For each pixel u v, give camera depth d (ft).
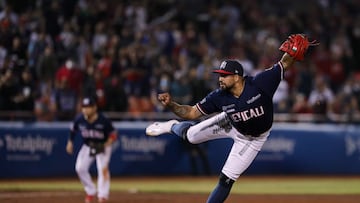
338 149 228.84
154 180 196.44
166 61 221.87
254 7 291.38
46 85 199.62
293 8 313.12
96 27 222.89
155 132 108.78
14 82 192.03
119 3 246.88
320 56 264.52
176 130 106.73
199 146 209.87
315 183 195.93
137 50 215.92
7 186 171.32
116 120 204.44
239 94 99.35
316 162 225.97
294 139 223.51
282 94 225.56
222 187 104.27
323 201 145.18
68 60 200.23
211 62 226.99
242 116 99.81
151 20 255.50
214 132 104.17
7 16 206.59
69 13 229.86
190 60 231.30
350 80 243.81
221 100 100.48
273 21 274.77
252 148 103.40
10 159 190.19
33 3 225.76
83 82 202.90
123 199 146.00
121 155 204.23
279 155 221.46
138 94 213.25
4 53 196.95
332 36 286.46
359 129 234.38
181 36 245.45
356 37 284.00
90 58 213.05
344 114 234.58
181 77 209.67
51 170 195.21
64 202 139.64
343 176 222.48
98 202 140.87
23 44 201.77
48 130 195.21
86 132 138.31
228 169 103.76
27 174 192.24
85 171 139.03
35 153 193.47
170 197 150.20
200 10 286.46
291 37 100.58
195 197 150.51
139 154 207.21
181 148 212.43
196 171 212.43
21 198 144.25
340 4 314.76
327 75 263.49
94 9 232.12
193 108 102.53
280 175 220.02
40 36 203.72
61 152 196.75
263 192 165.78
